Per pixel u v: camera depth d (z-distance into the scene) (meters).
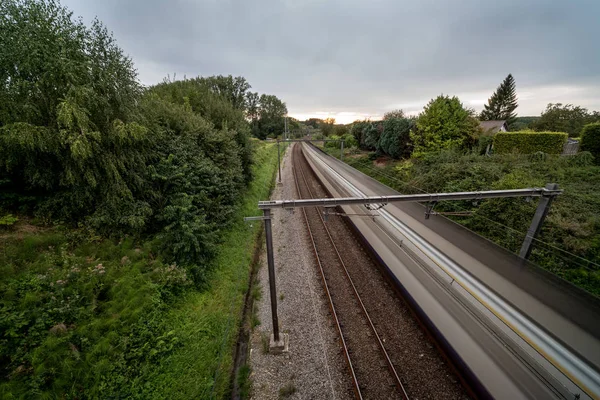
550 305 8.48
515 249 11.10
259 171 29.42
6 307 5.78
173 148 12.01
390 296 10.39
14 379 5.04
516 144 18.59
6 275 6.35
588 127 16.30
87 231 8.79
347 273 11.84
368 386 6.90
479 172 15.43
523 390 6.22
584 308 8.14
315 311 9.65
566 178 13.88
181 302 8.90
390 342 8.25
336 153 43.16
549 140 17.33
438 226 14.60
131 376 6.32
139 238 9.88
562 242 10.19
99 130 8.70
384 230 15.51
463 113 20.27
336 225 17.53
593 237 9.76
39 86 7.51
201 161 12.95
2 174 7.95
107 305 7.27
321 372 7.37
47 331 5.89
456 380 6.96
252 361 7.82
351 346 8.14
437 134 20.91
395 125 26.41
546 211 8.87
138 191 10.37
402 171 21.95
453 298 9.39
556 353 6.96
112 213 9.20
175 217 10.36
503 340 7.55
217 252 11.65
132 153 9.68
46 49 7.53
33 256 7.18
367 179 25.53
